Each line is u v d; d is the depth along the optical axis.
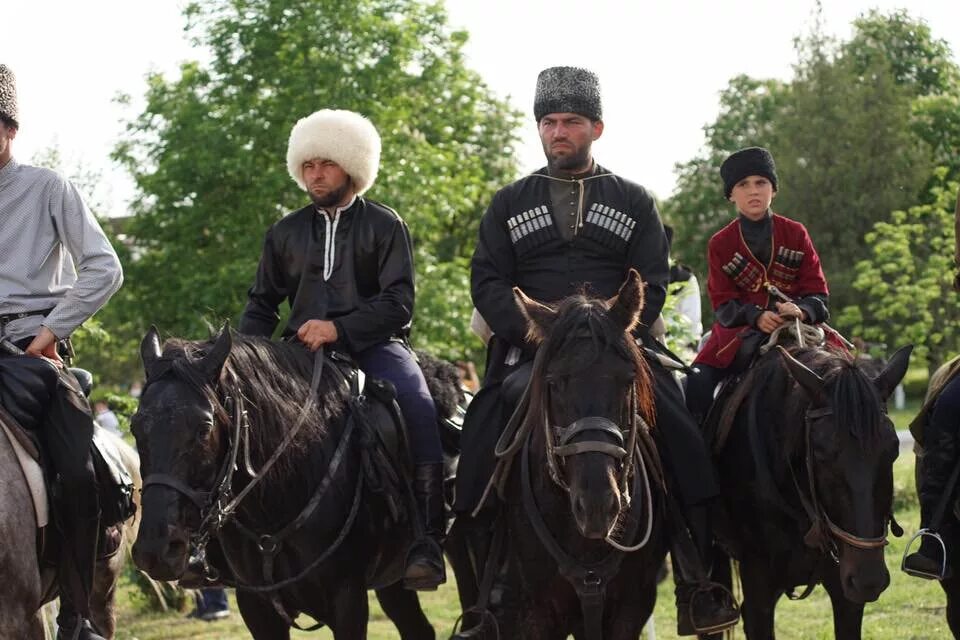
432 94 26.27
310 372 6.12
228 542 5.88
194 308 23.86
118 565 6.61
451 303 23.59
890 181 42.97
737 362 6.81
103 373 23.78
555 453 5.05
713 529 6.65
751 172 6.98
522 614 5.69
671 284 10.36
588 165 6.37
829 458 5.46
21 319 5.85
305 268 6.56
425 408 6.50
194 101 24.83
